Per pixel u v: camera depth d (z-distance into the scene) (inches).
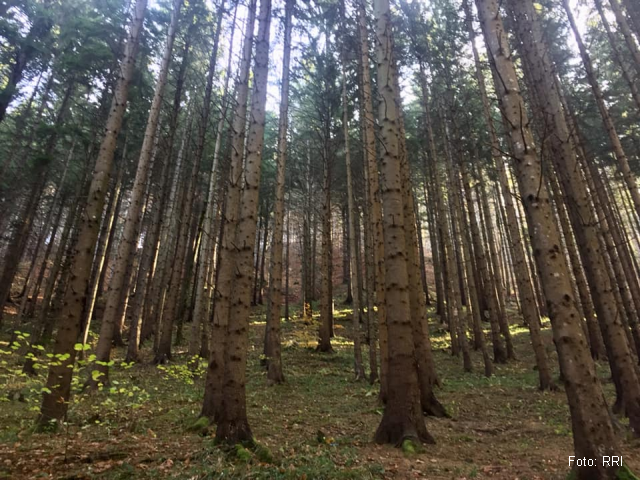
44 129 579.5
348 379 525.3
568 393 162.7
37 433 230.7
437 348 773.9
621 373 265.7
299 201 1159.6
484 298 1033.5
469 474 187.5
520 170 187.0
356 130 729.6
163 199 666.2
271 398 399.5
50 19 613.3
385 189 264.2
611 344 273.4
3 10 579.5
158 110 473.4
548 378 451.8
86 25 532.1
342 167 824.3
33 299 952.9
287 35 569.9
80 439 224.8
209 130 726.5
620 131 623.2
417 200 1077.8
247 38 354.6
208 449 201.5
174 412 305.7
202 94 676.1
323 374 560.4
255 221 248.2
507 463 210.7
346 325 979.9
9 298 1036.5
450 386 478.0
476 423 315.6
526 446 247.9
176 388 413.4
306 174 929.5
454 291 610.9
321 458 200.5
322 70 644.1
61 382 241.8
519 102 194.1
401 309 249.1
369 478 176.1
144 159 459.8
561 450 236.5
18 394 335.3
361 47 471.5
